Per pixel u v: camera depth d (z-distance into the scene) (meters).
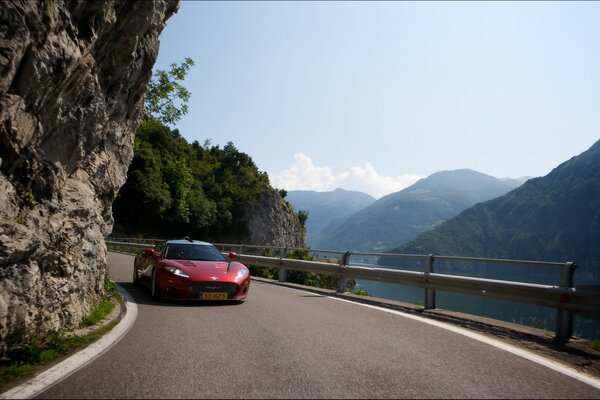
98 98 6.22
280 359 4.58
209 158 118.69
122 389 3.57
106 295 8.41
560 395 3.66
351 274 11.23
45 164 5.18
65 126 5.55
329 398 3.47
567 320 5.94
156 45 8.56
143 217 72.12
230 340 5.43
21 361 4.11
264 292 10.94
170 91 28.66
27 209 4.84
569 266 5.91
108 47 6.27
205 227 88.38
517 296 6.59
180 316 7.11
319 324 6.63
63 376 3.88
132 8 6.20
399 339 5.67
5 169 4.54
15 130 4.41
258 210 102.56
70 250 5.77
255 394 3.53
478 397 3.56
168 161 77.56
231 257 9.90
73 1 4.86
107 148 8.16
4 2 3.81
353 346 5.23
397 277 9.37
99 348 4.90
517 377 4.12
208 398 3.42
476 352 5.06
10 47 3.95
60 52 4.64
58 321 5.26
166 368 4.19
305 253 19.75
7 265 4.21
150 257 10.09
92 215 6.69
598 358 5.07
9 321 4.20
